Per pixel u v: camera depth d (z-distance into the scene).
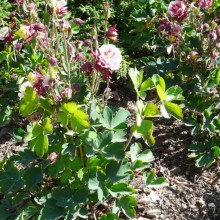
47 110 0.51
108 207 0.57
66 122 0.49
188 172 0.64
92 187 0.50
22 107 0.49
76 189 0.53
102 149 0.51
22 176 0.53
